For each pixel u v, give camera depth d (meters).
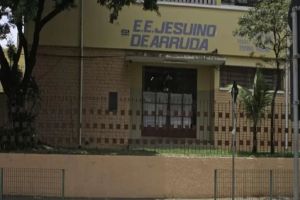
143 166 15.75
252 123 17.80
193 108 19.27
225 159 16.12
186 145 17.58
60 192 15.43
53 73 20.11
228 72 21.42
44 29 20.08
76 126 17.92
